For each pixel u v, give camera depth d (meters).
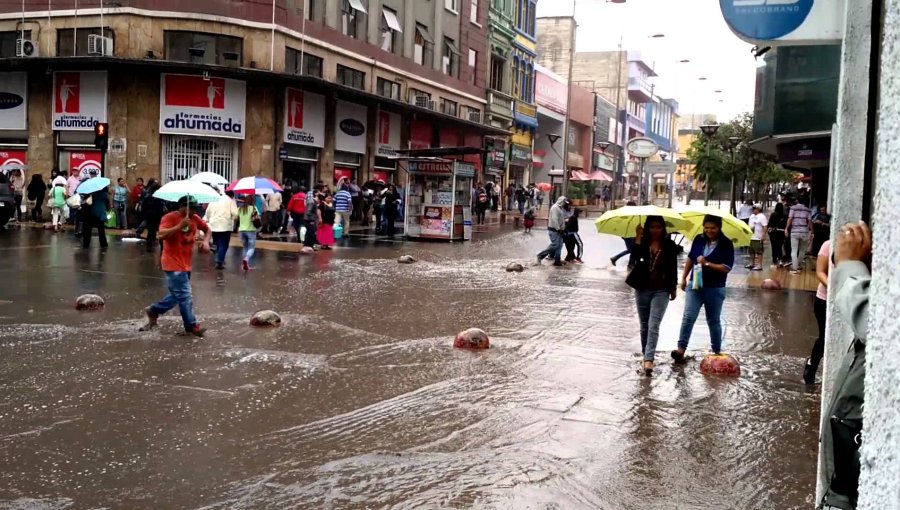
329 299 12.91
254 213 16.25
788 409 7.16
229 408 6.70
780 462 5.75
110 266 15.83
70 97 27.89
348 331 10.22
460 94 44.06
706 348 9.91
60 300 11.70
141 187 25.84
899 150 1.47
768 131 22.05
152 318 9.87
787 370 8.79
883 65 1.60
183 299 9.45
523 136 55.28
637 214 8.63
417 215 26.50
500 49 49.72
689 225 9.26
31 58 26.86
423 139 40.31
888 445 1.45
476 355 9.02
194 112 27.84
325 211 21.70
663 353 9.52
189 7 27.36
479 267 18.80
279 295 13.13
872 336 1.60
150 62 26.30
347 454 5.67
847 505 2.09
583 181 64.62
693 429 6.48
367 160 35.59
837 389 2.23
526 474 5.35
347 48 33.47
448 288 14.84
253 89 28.75
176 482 5.05
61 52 28.25
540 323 11.30
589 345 9.81
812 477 5.46
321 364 8.36
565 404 7.11
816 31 3.28
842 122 2.61
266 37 28.53
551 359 8.93
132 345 8.95
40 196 26.64
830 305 2.54
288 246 22.06
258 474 5.24
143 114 27.62
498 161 49.28
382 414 6.67
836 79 19.28
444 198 26.03
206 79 27.77
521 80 53.78
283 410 6.70
